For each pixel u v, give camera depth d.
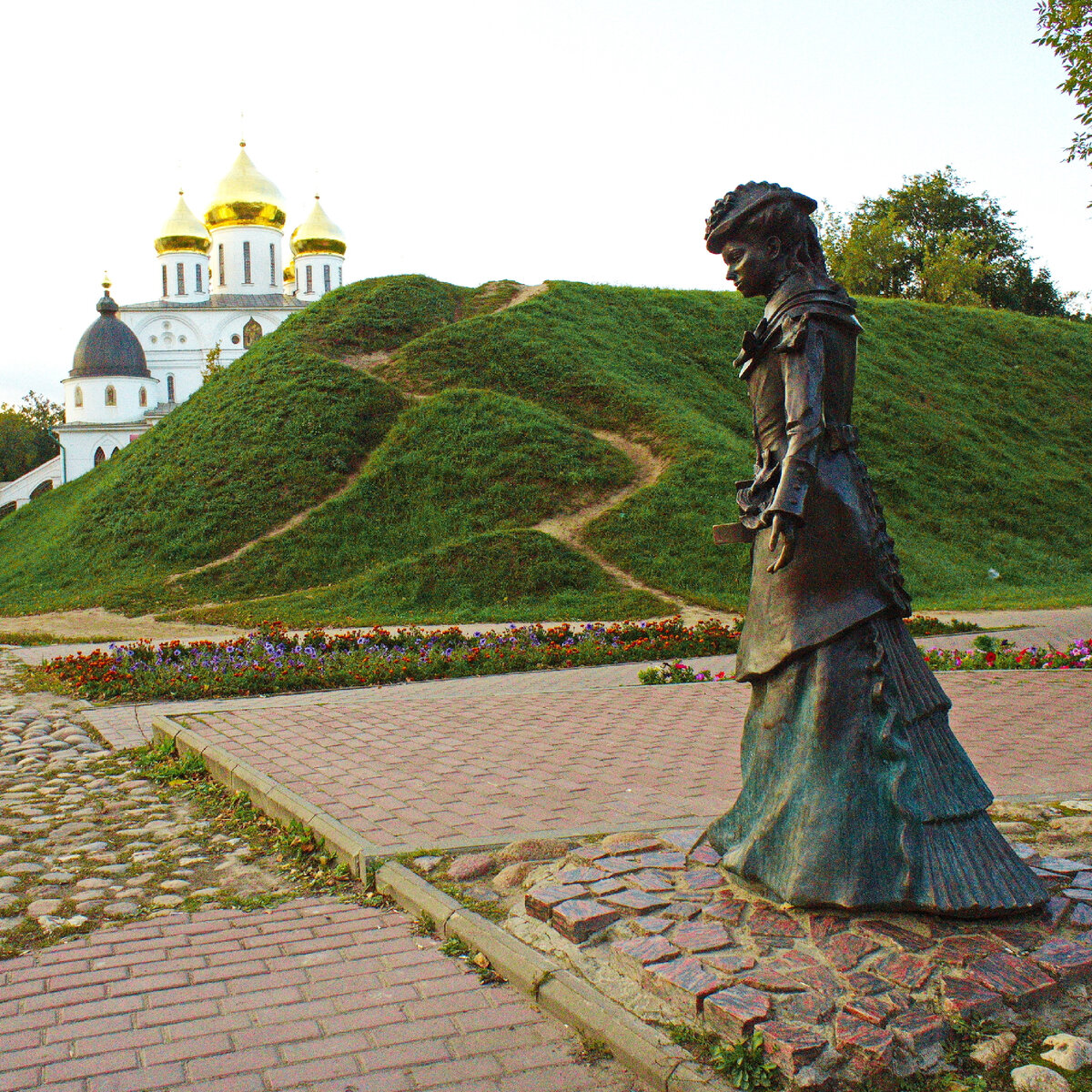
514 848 4.50
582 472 21.94
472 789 5.71
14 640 15.88
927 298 48.22
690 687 9.63
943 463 26.97
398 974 3.58
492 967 3.57
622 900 3.72
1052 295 55.06
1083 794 5.41
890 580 3.45
